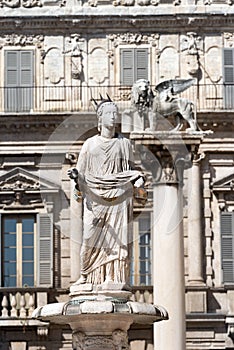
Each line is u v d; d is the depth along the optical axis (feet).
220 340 256.11
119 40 270.67
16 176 262.88
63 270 260.83
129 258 82.94
